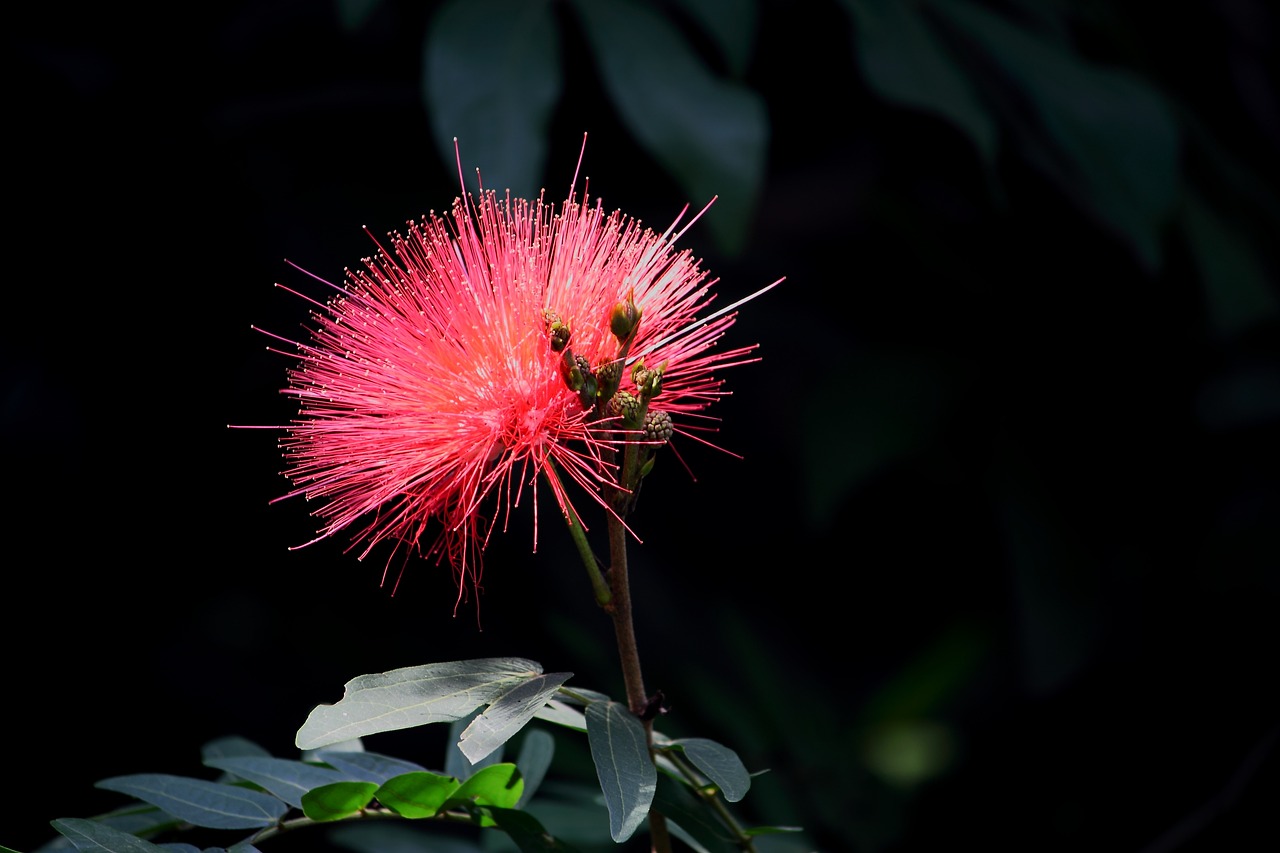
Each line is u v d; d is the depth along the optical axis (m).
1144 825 4.70
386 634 4.68
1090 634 4.39
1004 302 4.72
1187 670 4.70
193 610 4.45
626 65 3.07
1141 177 3.53
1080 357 4.64
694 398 2.07
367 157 4.49
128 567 4.24
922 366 4.65
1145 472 4.57
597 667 3.99
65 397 4.07
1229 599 4.49
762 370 5.80
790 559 5.75
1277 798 4.30
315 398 1.87
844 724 4.86
